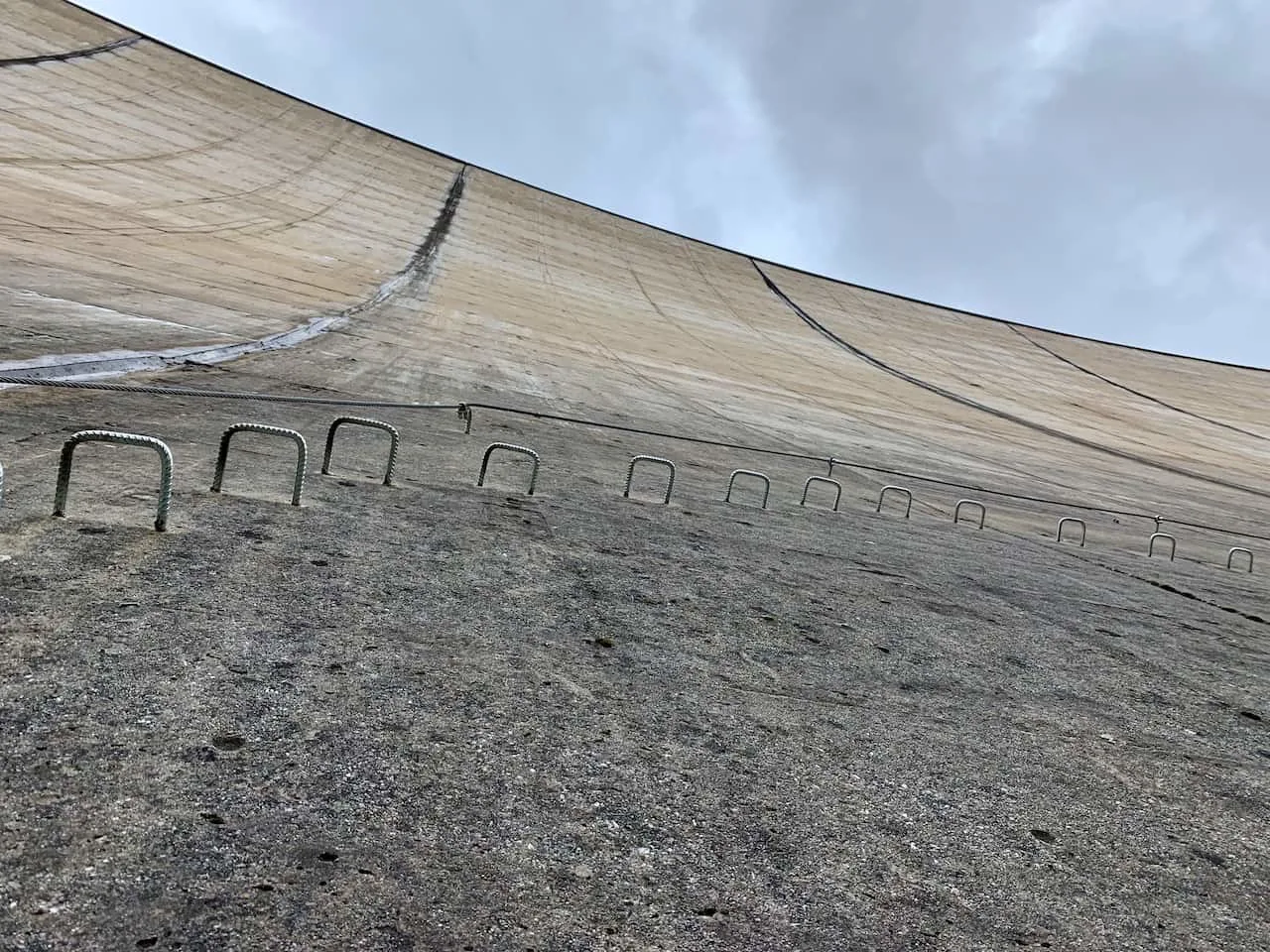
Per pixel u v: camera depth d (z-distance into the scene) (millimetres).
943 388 49562
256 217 45156
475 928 2748
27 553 5270
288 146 65188
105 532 5891
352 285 35094
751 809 3791
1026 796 4379
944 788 4312
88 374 12250
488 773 3729
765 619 6844
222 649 4469
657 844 3396
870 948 2959
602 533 8867
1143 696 6523
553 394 22344
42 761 3246
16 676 3822
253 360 16828
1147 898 3562
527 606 6090
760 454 20156
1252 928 3447
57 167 41344
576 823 3451
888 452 25844
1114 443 41812
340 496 8234
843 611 7520
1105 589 11070
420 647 4996
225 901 2678
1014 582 10375
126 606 4762
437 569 6535
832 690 5492
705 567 8203
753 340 51594
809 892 3234
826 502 14891
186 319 19609
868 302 77125
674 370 34688
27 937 2395
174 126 59062
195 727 3676
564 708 4512
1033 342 75812
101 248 27469
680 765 4102
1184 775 5012
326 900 2760
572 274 57719
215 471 7965
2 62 57062
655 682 5109
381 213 57062
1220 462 41938
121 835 2904
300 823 3145
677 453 17531
